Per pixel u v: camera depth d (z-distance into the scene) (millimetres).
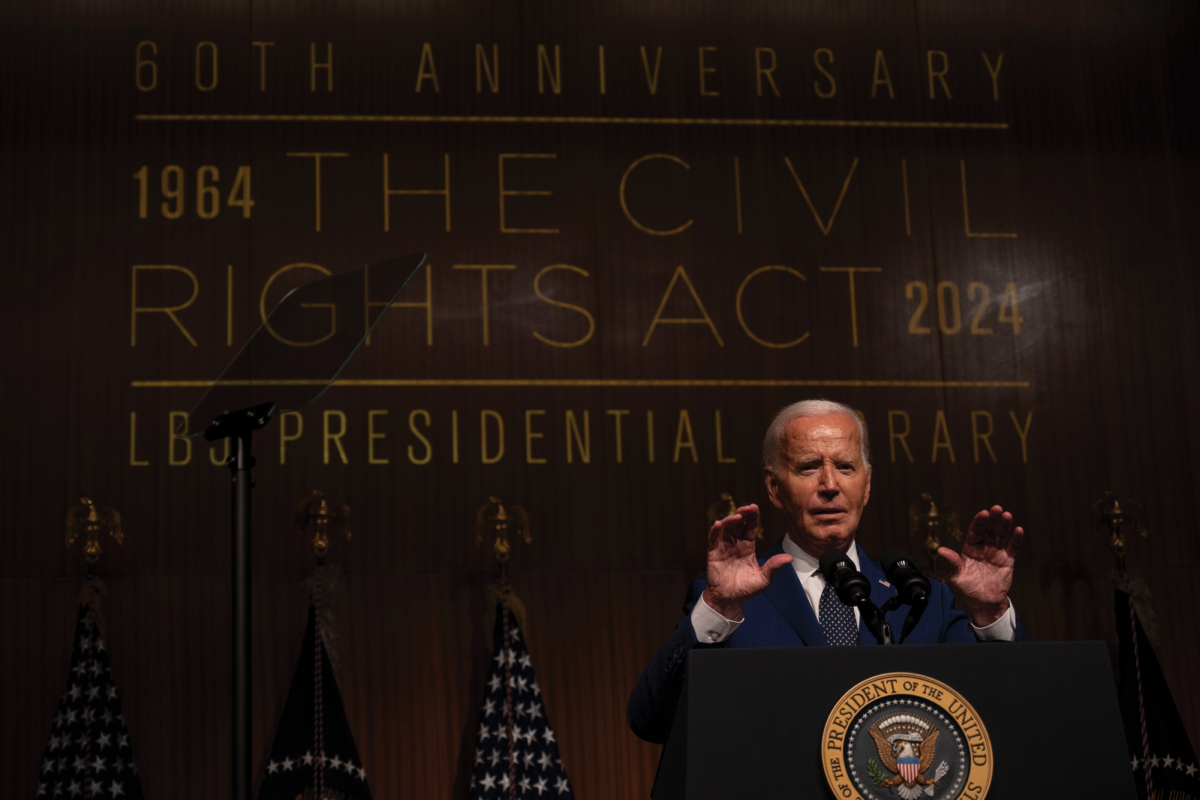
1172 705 4355
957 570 1897
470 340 4535
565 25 4867
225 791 4066
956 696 1423
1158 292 4859
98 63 4621
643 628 4371
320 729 4109
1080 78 5039
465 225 4641
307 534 4297
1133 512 4625
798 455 2328
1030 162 4934
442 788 4160
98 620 4137
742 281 4699
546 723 4238
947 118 4941
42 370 4332
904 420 4625
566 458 4477
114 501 4254
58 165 4516
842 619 2158
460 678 4258
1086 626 4504
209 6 4707
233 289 4484
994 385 4699
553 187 4715
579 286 4633
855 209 4812
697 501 4484
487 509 4398
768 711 1422
